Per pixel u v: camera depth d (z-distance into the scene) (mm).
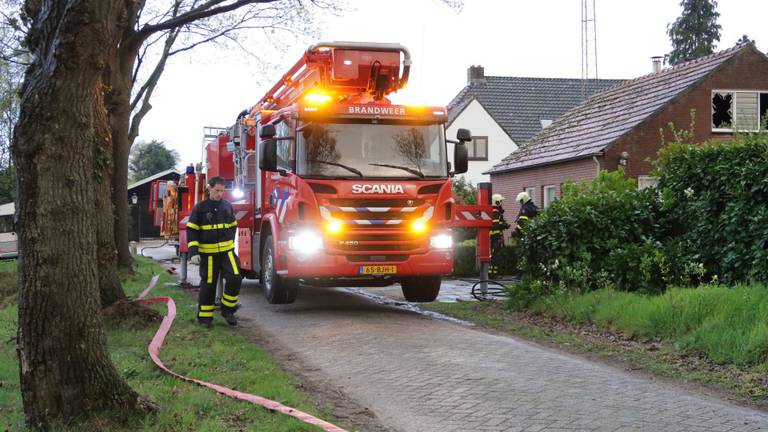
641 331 8844
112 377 5422
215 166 17453
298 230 10828
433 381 7004
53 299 5172
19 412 5723
